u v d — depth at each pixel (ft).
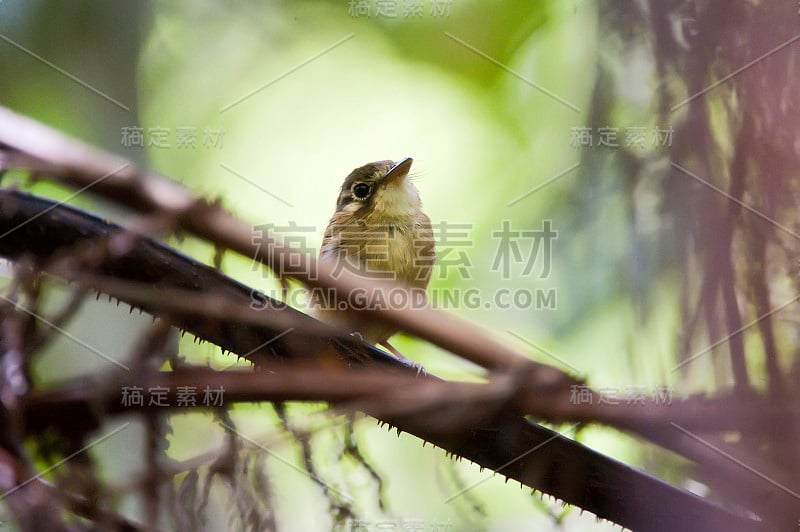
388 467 38.50
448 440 21.49
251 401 21.79
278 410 23.41
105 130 43.32
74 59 43.65
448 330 22.81
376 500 24.02
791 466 20.04
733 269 21.70
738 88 21.79
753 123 21.26
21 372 22.80
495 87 47.93
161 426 23.15
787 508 20.12
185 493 22.98
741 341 21.35
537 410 20.94
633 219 26.08
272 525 22.88
